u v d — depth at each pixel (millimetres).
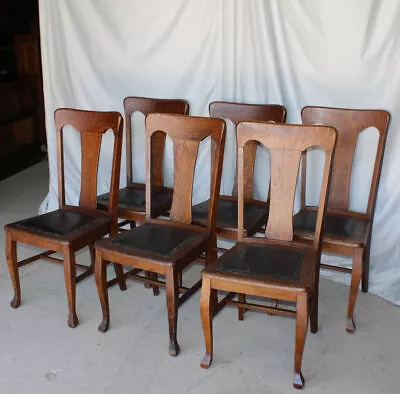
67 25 2828
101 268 1930
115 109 2893
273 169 1837
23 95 4781
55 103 3025
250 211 2275
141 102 2607
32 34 4793
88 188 2295
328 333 2035
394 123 2234
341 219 2158
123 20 2689
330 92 2334
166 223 2117
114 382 1741
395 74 2180
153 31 2639
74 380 1752
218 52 2523
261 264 1720
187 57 2605
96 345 1953
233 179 2648
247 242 1925
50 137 3121
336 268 2184
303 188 2291
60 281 2480
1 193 3926
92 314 2176
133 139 2877
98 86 2879
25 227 2078
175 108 2562
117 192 2232
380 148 2107
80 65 2875
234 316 2172
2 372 1790
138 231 2031
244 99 2533
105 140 2980
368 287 2355
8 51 4793
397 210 2332
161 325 2096
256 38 2400
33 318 2139
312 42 2295
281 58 2371
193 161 2004
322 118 2193
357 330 2055
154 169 2648
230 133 2572
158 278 2500
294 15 2291
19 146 4758
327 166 1729
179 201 2076
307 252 1819
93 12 2746
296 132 1755
